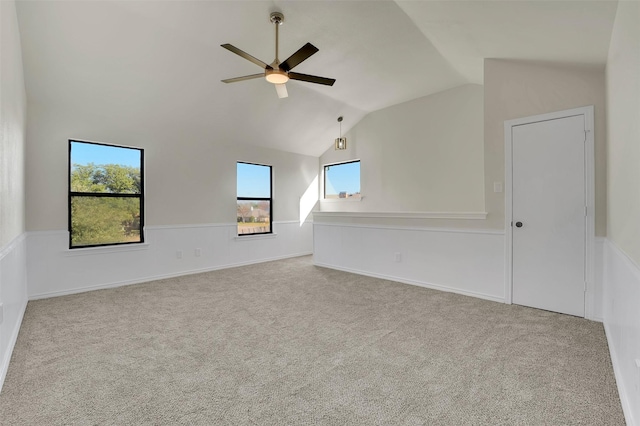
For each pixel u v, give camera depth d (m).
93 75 3.62
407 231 4.36
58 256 3.87
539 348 2.37
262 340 2.54
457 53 3.75
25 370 2.08
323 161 7.25
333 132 6.63
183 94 4.35
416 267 4.27
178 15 3.20
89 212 4.19
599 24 2.21
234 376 2.01
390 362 2.18
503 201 3.49
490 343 2.46
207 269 5.32
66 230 3.93
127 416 1.63
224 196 5.57
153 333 2.69
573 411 1.65
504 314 3.11
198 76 4.16
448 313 3.15
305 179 7.04
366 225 4.88
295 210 6.83
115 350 2.37
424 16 3.07
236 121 5.29
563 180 3.10
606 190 2.85
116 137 4.30
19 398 1.78
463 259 3.81
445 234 3.97
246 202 6.04
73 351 2.36
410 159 5.74
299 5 3.10
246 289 4.10
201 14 3.20
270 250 6.33
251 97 4.89
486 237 3.61
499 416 1.62
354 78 4.77
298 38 3.65
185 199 5.05
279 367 2.12
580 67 2.95
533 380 1.94
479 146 4.93
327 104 5.68
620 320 1.95
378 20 3.32
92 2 2.94
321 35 3.61
